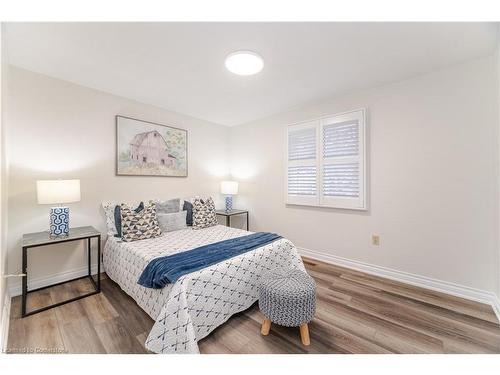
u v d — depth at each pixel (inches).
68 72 89.8
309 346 60.1
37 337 62.9
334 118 116.5
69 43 70.7
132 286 81.4
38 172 90.4
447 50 75.7
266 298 63.6
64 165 97.0
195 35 67.1
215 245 86.8
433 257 91.7
